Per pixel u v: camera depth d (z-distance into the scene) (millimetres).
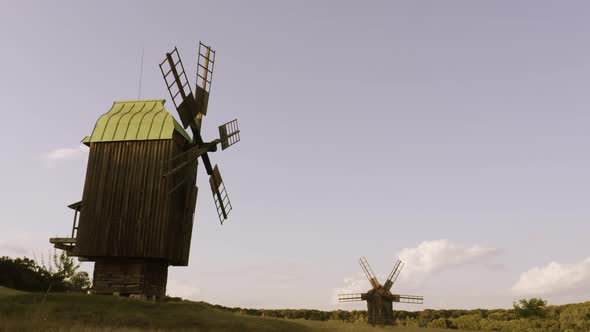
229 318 22875
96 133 28016
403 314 69500
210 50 31734
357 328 25469
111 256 25953
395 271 55875
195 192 29375
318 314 64375
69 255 26672
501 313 62375
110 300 23516
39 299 21922
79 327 16469
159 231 25766
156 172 26734
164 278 28016
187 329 19547
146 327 19531
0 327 14812
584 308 54969
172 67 27484
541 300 55500
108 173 27156
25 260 35344
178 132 28125
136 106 29453
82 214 26719
